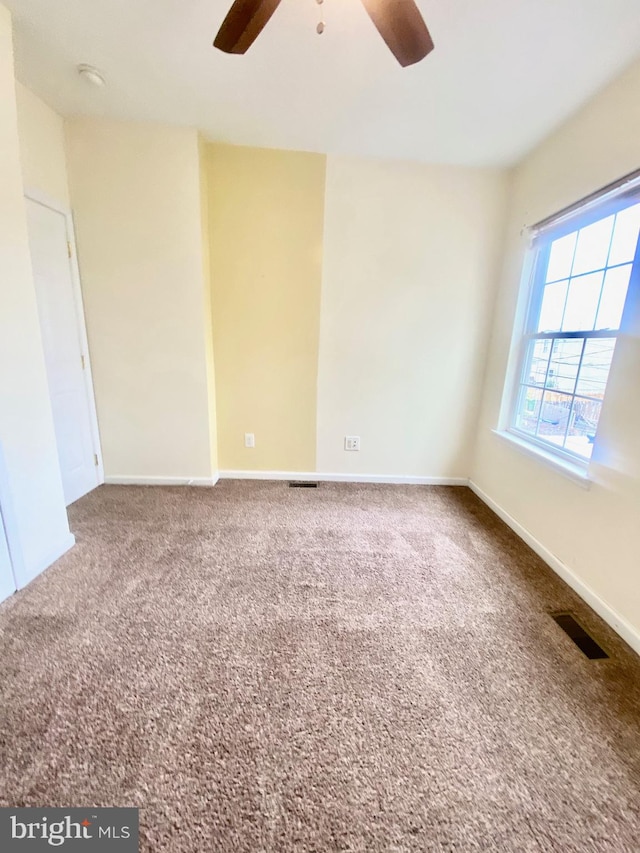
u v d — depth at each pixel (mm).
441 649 1486
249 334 2928
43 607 1645
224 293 2836
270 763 1059
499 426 2771
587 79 1754
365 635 1543
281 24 1494
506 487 2609
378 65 1731
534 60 1657
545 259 2414
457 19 1451
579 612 1726
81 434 2730
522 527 2377
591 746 1134
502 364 2746
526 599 1801
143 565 1971
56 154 2322
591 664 1438
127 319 2682
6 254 1609
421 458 3211
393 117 2146
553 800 995
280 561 2045
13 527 1700
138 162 2422
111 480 3014
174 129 2377
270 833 909
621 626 1585
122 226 2520
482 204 2725
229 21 1194
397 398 3080
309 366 3002
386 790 1004
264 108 2123
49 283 2348
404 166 2639
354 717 1199
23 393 1729
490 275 2848
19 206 1657
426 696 1281
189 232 2549
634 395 1562
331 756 1083
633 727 1195
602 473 1721
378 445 3184
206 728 1147
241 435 3141
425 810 964
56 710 1188
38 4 1478
